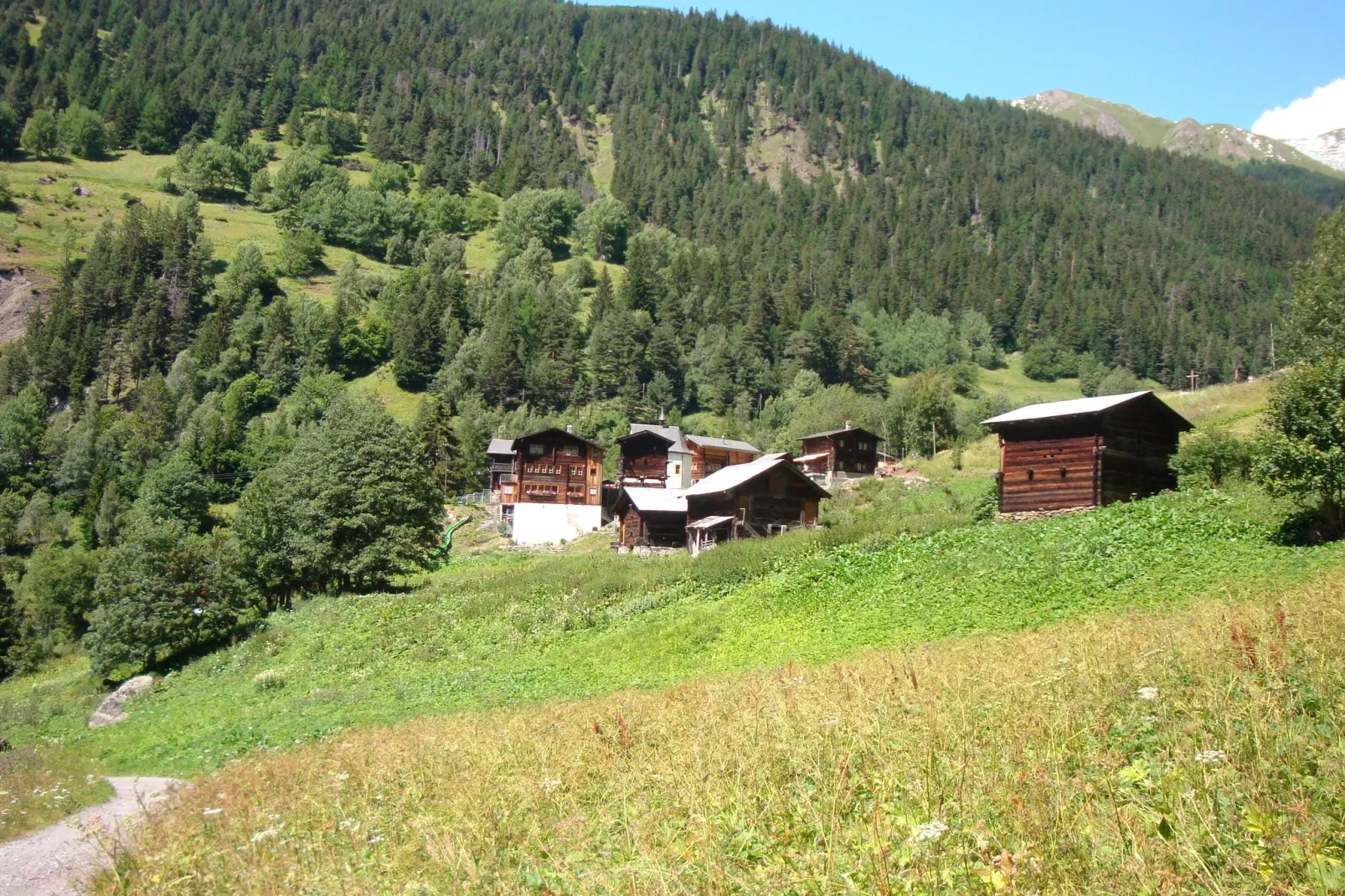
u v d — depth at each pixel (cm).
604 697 2367
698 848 841
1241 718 966
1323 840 682
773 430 12988
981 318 19650
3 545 9844
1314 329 4494
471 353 14700
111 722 3509
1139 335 18712
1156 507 3341
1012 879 672
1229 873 675
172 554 4278
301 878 967
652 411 13600
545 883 838
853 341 16212
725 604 3531
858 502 6406
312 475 5359
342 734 2362
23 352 14612
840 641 2727
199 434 11988
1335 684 1038
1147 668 1252
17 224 18000
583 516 8762
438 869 922
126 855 1145
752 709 1404
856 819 873
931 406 9619
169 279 16338
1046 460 4003
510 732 1698
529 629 3738
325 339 15038
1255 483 3212
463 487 10869
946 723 1088
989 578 2964
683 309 17475
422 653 3616
